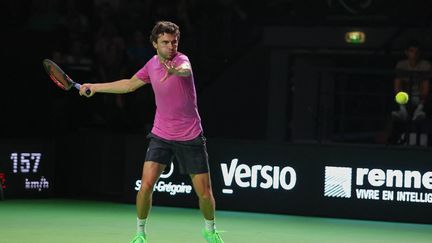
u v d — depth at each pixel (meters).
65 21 40.19
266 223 26.78
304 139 40.72
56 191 32.53
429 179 27.42
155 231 24.59
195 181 19.16
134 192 30.14
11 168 31.19
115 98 37.03
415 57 33.50
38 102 36.59
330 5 40.03
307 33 40.28
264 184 28.77
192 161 19.02
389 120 31.28
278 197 28.66
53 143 31.95
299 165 28.45
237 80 40.72
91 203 30.50
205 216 19.38
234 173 29.00
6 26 40.34
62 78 19.47
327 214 28.28
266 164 28.72
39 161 31.66
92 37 39.97
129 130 36.78
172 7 41.25
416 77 31.23
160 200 29.66
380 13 39.56
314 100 40.66
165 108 18.78
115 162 31.75
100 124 36.88
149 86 37.72
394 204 27.73
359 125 39.56
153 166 18.94
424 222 27.55
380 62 40.19
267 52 40.91
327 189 28.30
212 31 40.75
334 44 40.09
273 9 41.62
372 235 25.12
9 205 29.66
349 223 27.33
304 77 40.84
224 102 40.59
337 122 39.16
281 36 40.56
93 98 37.31
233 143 29.03
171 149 19.03
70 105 36.81
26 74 36.72
